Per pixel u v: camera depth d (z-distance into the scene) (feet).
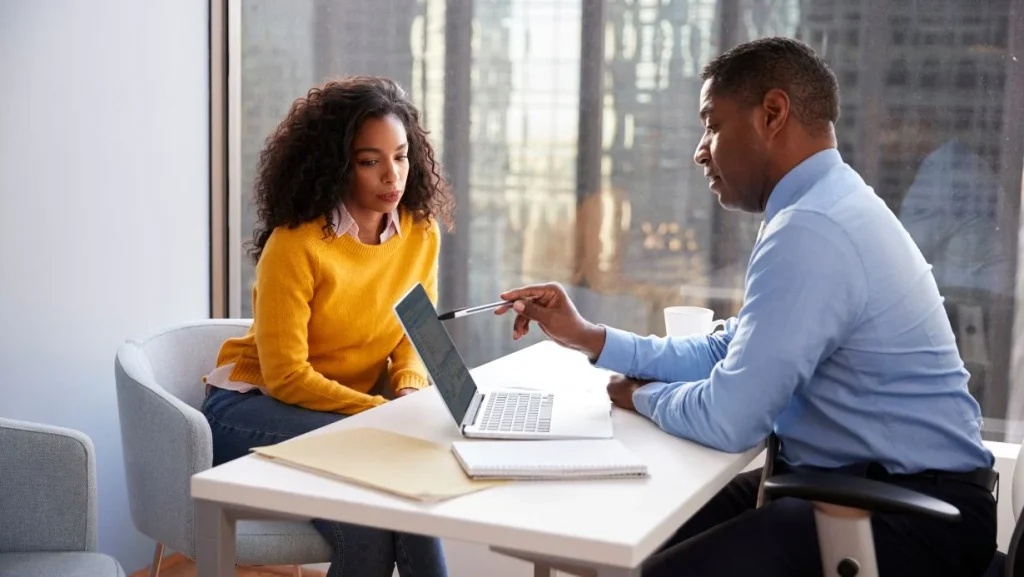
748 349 5.15
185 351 7.80
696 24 8.70
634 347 6.15
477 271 9.55
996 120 8.05
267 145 7.59
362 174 7.32
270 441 6.91
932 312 5.47
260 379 7.42
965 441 5.37
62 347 8.29
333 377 7.57
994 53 7.99
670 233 9.00
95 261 8.53
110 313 8.71
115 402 8.81
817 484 4.49
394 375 7.69
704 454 5.11
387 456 4.84
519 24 9.15
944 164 8.20
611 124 9.02
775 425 5.71
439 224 9.57
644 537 3.99
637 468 4.70
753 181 5.82
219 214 9.81
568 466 4.66
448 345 5.88
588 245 9.22
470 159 9.44
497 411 5.71
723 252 8.88
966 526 5.16
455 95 9.40
